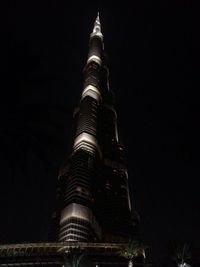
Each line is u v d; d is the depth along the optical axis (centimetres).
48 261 15650
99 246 15912
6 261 15838
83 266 9900
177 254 8994
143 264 13612
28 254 15962
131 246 10269
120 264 15300
